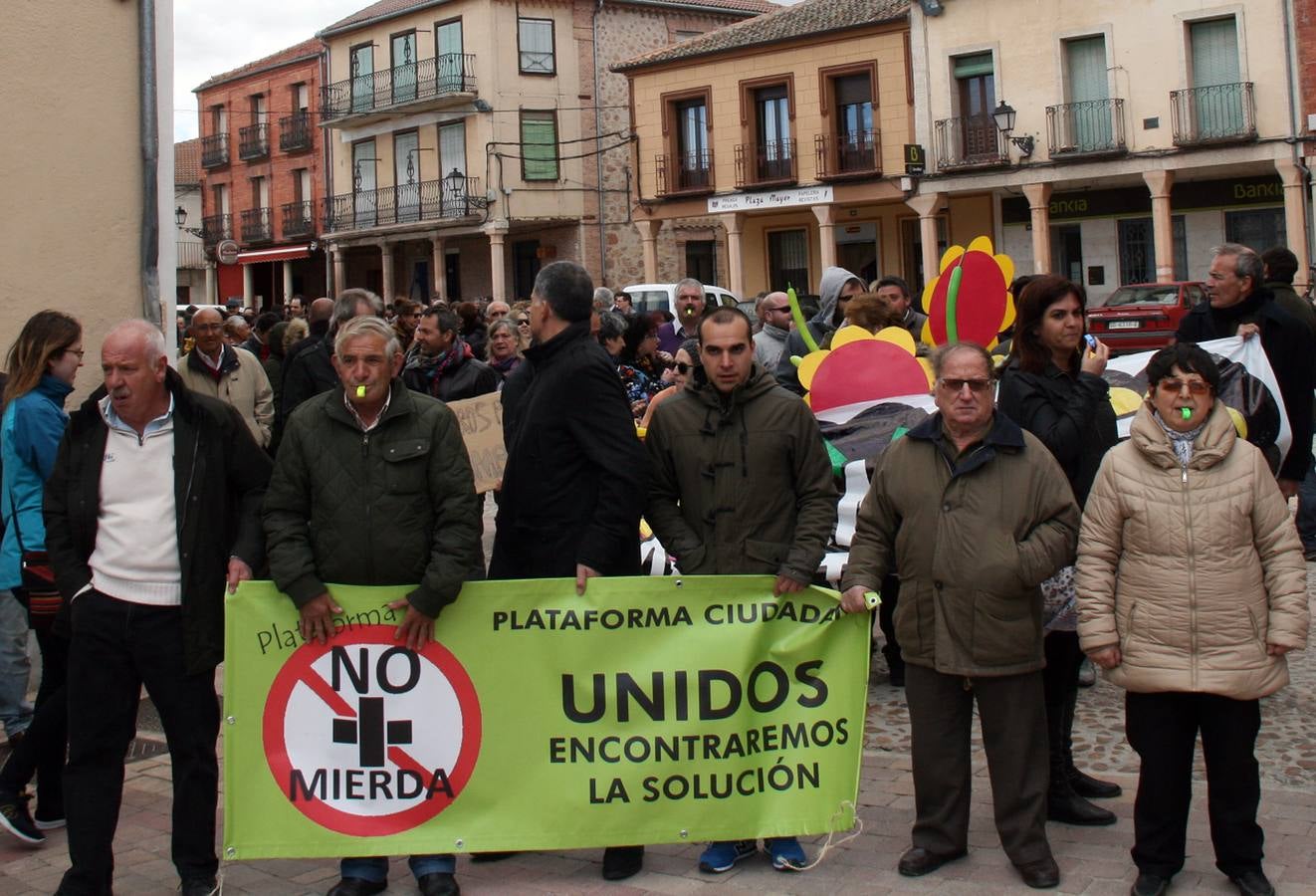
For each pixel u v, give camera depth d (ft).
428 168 133.80
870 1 108.27
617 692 15.38
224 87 162.20
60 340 18.35
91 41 24.71
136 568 14.90
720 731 15.44
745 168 111.04
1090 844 15.78
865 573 15.31
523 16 127.54
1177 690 13.65
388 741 15.23
